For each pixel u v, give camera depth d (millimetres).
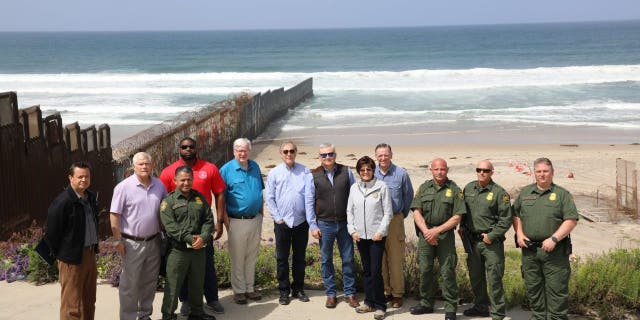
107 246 8414
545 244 5945
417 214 6527
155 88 42562
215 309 6680
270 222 13602
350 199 6590
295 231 6957
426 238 6418
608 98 37594
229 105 21672
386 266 7102
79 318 5668
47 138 9609
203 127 16500
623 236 12945
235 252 6887
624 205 15352
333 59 90062
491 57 92438
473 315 6684
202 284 6316
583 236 12945
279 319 6531
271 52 113750
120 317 6211
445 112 32875
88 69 78625
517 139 25953
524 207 6145
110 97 38906
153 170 12156
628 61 79812
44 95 39844
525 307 7008
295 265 7090
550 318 6129
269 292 7441
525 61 83250
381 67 75188
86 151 10547
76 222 5543
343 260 6863
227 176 6789
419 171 19516
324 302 7074
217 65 80062
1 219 8438
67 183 10109
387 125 29531
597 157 21625
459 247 10812
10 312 6625
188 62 86625
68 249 5527
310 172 6812
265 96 28156
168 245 6176
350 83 45688
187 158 6508
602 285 6941
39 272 7684
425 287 6664
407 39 174625
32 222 9102
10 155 8633
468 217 6457
